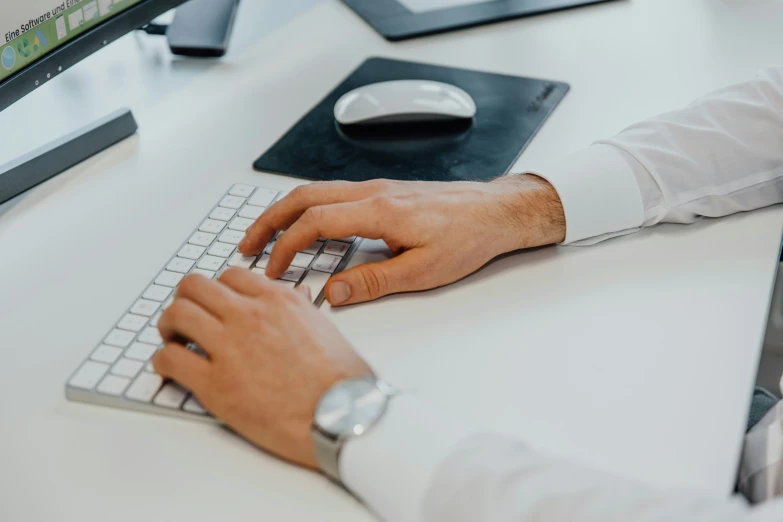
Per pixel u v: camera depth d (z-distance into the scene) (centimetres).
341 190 72
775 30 109
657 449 53
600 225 73
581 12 118
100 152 89
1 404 58
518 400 57
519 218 71
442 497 48
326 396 53
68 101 99
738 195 76
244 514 50
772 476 64
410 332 64
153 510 51
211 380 56
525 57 106
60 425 57
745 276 68
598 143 78
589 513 46
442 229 67
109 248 74
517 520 47
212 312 59
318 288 68
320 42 112
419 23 115
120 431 56
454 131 90
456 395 58
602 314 65
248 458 54
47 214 79
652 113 92
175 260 71
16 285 70
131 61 108
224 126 93
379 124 91
